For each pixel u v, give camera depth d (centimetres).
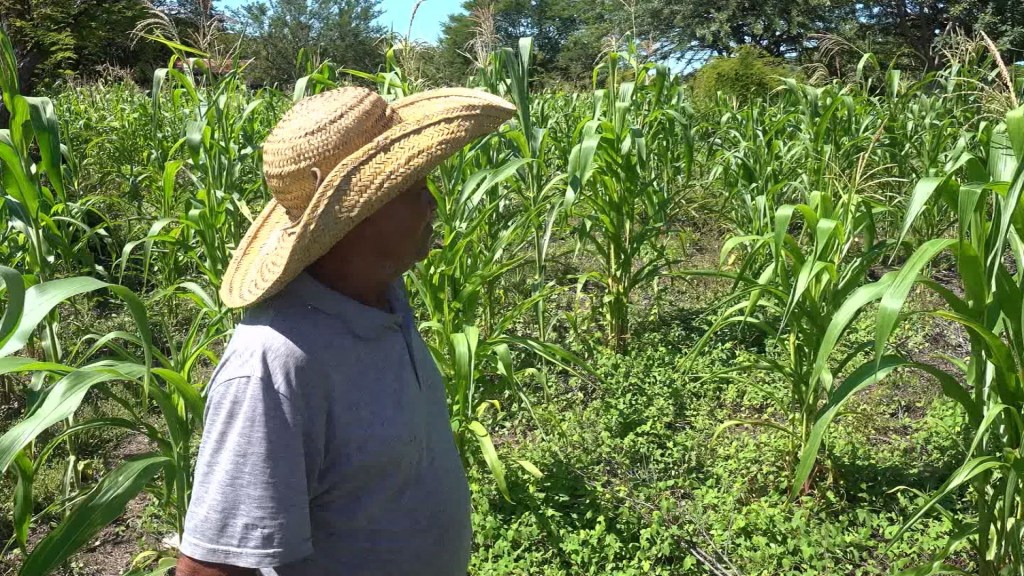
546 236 473
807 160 752
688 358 406
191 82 548
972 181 252
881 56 3138
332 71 571
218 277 486
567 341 586
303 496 153
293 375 151
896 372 527
